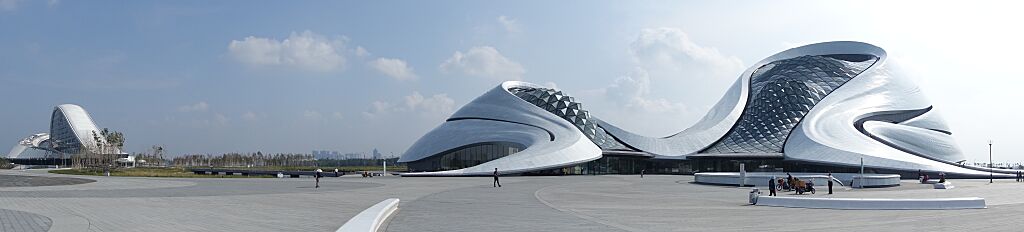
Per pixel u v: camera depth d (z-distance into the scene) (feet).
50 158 545.85
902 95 304.71
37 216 69.72
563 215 75.10
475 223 65.72
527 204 92.63
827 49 345.92
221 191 121.90
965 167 238.27
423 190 129.90
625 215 75.51
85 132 526.16
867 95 303.48
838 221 69.10
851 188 153.38
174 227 60.23
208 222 64.80
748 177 159.22
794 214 77.30
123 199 97.09
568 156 247.09
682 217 73.20
